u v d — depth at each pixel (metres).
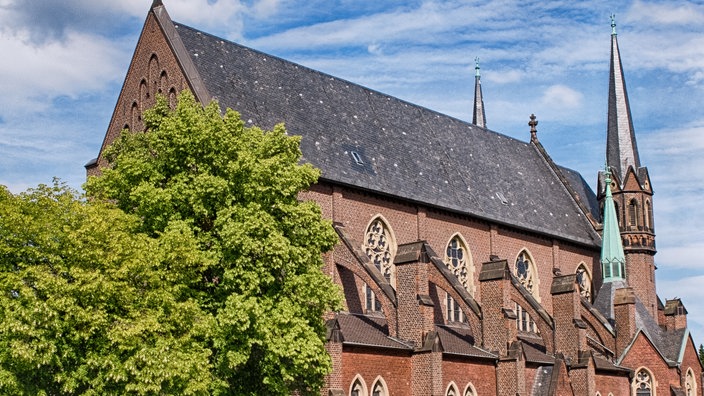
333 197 61.94
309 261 45.66
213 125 45.06
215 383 42.12
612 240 84.19
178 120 45.31
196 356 39.94
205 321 41.09
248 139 46.41
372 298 63.44
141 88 62.41
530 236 79.31
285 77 67.75
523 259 78.69
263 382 43.62
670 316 84.50
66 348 37.69
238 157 44.06
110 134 64.25
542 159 92.69
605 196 86.94
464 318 70.81
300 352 42.44
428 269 63.41
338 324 51.91
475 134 84.19
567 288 70.12
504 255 75.81
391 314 58.53
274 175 44.91
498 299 63.66
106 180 45.75
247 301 41.25
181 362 38.62
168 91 60.19
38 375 38.19
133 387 37.25
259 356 44.09
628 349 74.94
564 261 83.38
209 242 43.97
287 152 47.41
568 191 90.81
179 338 40.41
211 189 43.28
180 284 41.88
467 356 59.91
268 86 65.31
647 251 88.56
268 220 42.84
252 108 62.19
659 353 76.19
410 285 58.34
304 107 66.62
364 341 55.03
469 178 76.94
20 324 35.88
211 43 64.06
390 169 68.50
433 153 75.50
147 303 39.94
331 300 45.66
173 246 41.28
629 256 88.25
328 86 71.06
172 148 45.22
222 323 41.22
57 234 39.25
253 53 66.88
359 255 59.78
